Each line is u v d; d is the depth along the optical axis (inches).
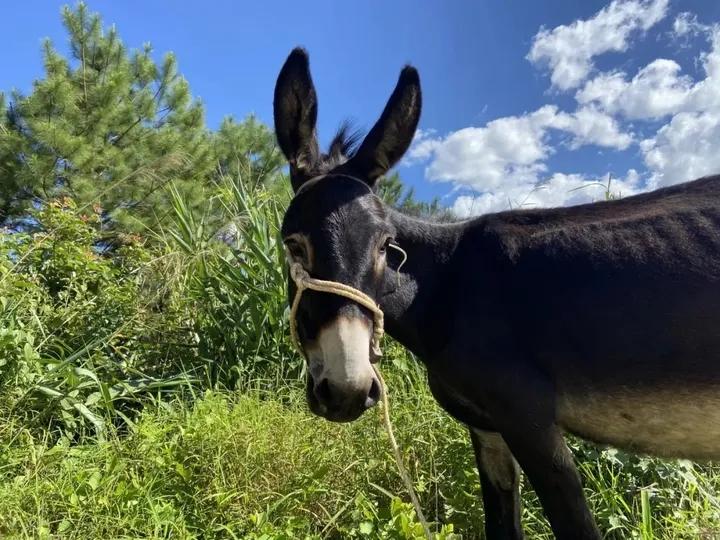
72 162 161.3
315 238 37.9
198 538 49.5
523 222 45.5
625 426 41.6
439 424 63.2
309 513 52.3
